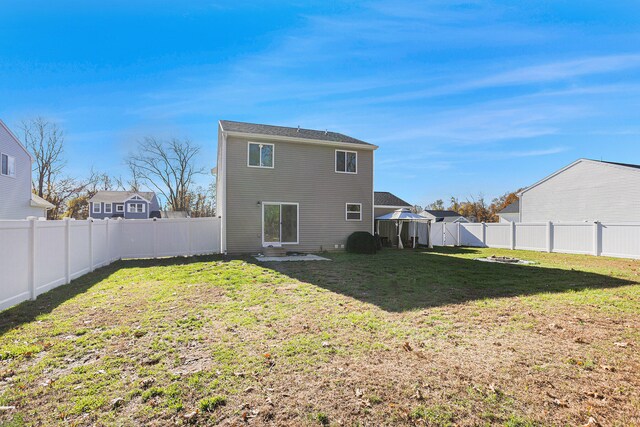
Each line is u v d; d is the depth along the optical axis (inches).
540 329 173.0
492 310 209.0
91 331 169.8
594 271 371.9
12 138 656.4
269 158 568.7
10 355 138.3
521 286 285.1
